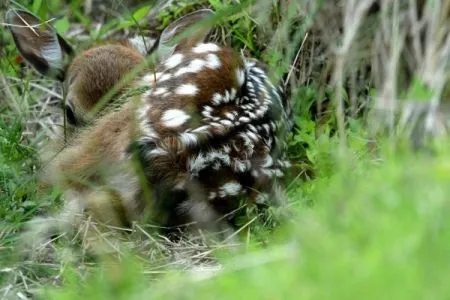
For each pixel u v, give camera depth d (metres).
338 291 5.91
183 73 10.24
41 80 12.95
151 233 9.79
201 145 9.59
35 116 12.64
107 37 13.52
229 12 9.37
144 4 13.53
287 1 11.31
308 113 11.62
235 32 12.46
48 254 9.42
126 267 7.79
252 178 9.90
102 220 9.89
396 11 10.21
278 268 6.61
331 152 10.03
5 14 12.29
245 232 9.78
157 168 9.51
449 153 7.50
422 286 5.79
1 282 8.88
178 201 9.69
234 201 9.84
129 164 9.67
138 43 12.34
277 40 11.50
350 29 9.97
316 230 6.76
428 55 9.97
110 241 9.61
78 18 13.44
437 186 6.73
